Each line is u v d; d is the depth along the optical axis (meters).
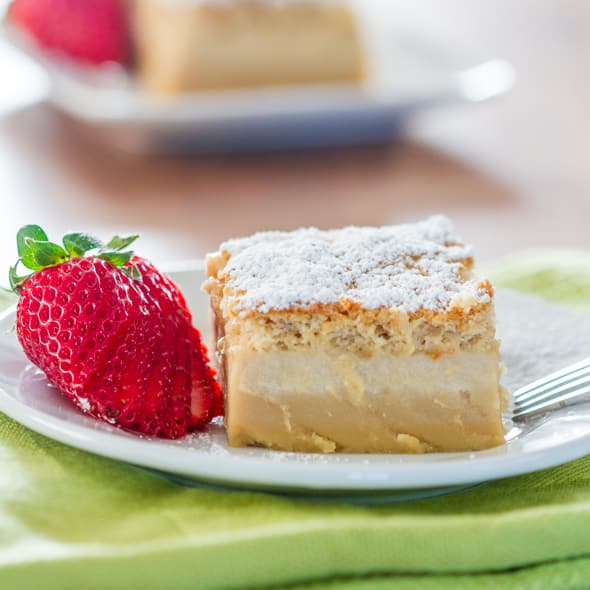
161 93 0.91
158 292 0.53
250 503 0.49
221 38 0.89
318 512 0.49
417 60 0.98
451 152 0.92
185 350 0.53
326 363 0.52
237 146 0.88
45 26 0.94
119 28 0.97
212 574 0.48
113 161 0.87
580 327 0.57
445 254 0.54
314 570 0.48
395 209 0.79
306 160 0.88
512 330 0.58
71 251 0.52
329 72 0.92
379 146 0.92
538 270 0.63
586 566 0.49
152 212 0.78
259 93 0.89
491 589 0.49
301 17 0.90
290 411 0.52
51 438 0.51
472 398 0.52
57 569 0.47
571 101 1.04
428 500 0.50
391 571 0.49
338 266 0.53
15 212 0.77
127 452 0.49
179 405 0.52
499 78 0.91
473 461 0.49
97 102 0.83
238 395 0.52
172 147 0.87
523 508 0.50
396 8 1.28
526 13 1.27
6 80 1.03
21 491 0.49
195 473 0.49
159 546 0.48
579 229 0.77
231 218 0.77
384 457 0.52
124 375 0.51
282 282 0.52
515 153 0.92
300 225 0.76
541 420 0.53
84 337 0.51
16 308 0.54
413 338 0.52
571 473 0.52
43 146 0.89
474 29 1.21
